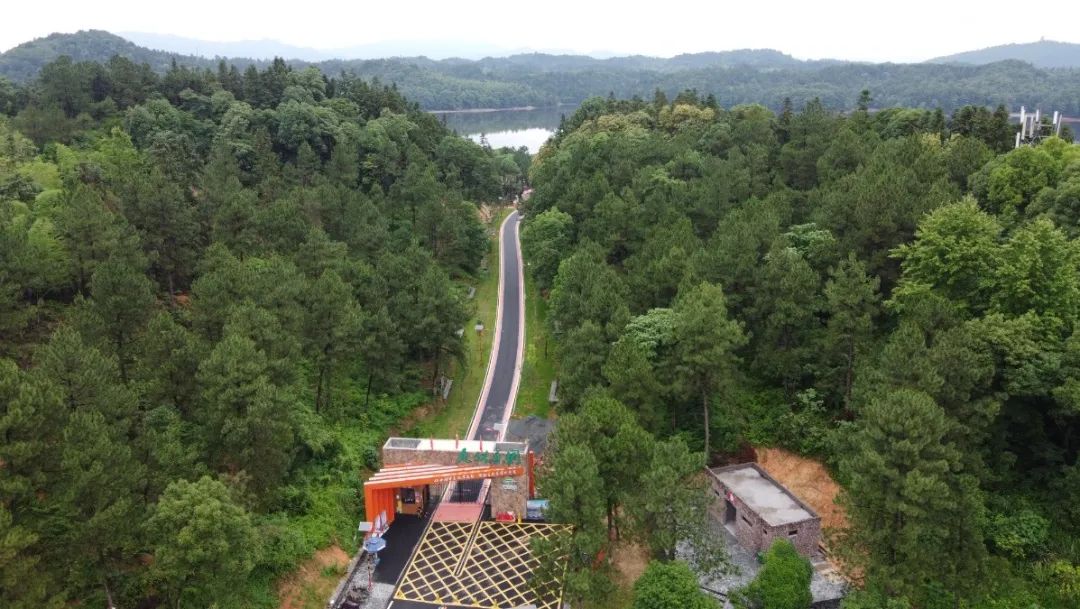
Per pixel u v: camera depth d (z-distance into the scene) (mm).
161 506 48688
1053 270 64938
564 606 62125
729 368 74625
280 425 62719
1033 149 88250
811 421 76750
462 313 97188
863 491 54031
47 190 101875
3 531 43062
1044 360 59500
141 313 73875
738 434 78750
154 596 54938
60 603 46281
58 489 48125
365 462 79750
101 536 47656
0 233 75688
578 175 142875
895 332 65938
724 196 112750
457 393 100250
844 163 117438
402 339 94062
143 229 94938
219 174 120312
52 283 83375
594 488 57094
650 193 124500
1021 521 60125
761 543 66312
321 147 160375
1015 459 63875
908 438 52312
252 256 101750
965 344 59156
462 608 62031
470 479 73688
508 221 199000
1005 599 55969
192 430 65438
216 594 51375
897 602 51844
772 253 81438
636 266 97562
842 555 56344
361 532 70625
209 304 76625
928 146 112062
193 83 171875
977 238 69688
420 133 184500
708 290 72500
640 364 71625
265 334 70312
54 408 48656
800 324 78812
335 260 101375
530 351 106438
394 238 131125
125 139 132125
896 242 82000
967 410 58969
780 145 143625
